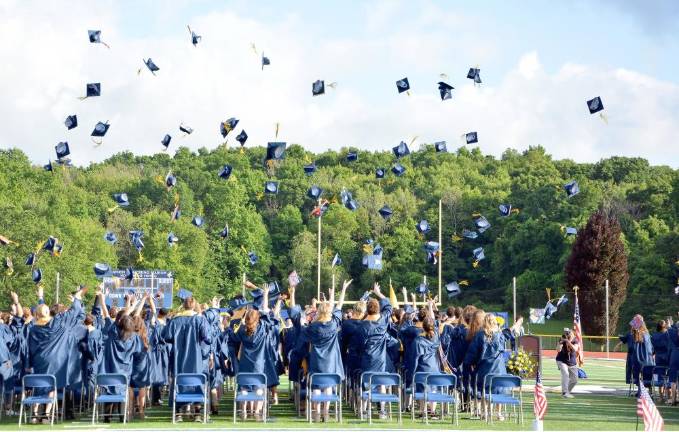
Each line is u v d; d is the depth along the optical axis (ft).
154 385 60.70
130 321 51.83
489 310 231.09
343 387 64.18
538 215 245.24
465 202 260.62
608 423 53.98
